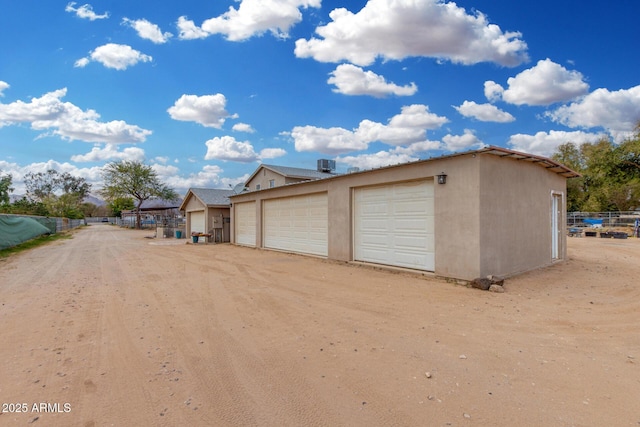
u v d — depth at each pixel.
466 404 2.88
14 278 8.91
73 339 4.46
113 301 6.41
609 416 2.70
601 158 30.61
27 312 5.70
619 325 4.86
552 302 6.07
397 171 9.12
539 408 2.81
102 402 2.96
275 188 14.73
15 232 17.91
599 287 7.23
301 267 10.36
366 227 10.33
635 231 23.95
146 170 43.44
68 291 7.29
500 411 2.77
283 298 6.54
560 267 9.70
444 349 4.04
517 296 6.50
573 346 4.11
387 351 3.99
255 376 3.42
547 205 10.20
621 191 33.12
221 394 3.08
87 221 72.06
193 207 24.95
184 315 5.49
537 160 8.79
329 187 11.58
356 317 5.30
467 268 7.50
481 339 4.34
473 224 7.39
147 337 4.52
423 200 8.67
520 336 4.44
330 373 3.46
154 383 3.29
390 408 2.83
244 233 18.22
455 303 6.03
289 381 3.31
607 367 3.56
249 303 6.20
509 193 8.32
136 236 28.44
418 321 5.07
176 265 11.07
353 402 2.93
